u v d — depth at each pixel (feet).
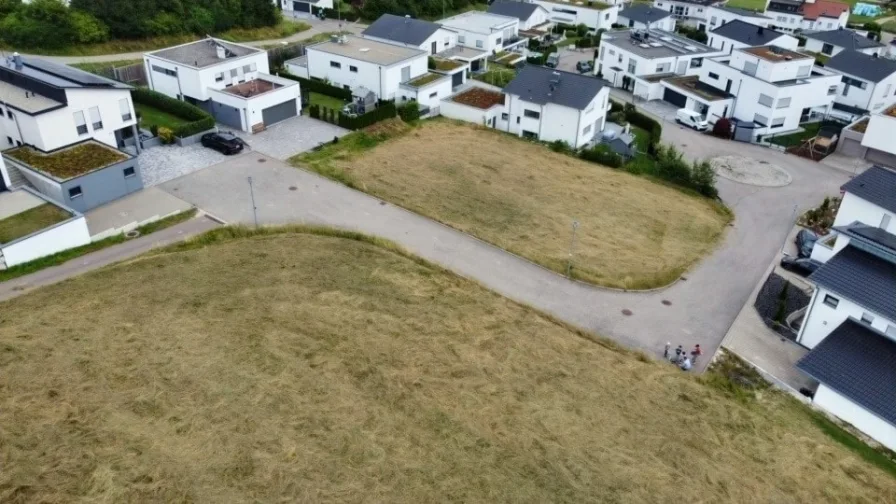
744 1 409.69
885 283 101.35
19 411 82.33
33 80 138.51
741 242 140.46
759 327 111.65
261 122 171.94
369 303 107.86
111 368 89.97
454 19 275.59
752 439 88.94
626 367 100.07
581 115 176.14
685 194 161.68
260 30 260.01
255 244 122.11
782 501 79.77
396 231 130.31
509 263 123.34
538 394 92.79
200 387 87.92
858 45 280.10
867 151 188.75
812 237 137.69
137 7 226.38
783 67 200.23
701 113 213.46
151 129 158.71
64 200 124.47
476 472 79.41
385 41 230.48
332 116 177.88
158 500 72.13
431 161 163.53
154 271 111.86
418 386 91.86
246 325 100.17
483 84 226.38
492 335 103.76
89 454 77.00
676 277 123.95
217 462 77.30
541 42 285.02
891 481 84.43
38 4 206.08
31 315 99.09
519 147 179.01
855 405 91.04
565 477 79.97
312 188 143.43
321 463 78.43
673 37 264.31
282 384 89.61
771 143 198.80
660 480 80.89
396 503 74.38
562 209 145.69
